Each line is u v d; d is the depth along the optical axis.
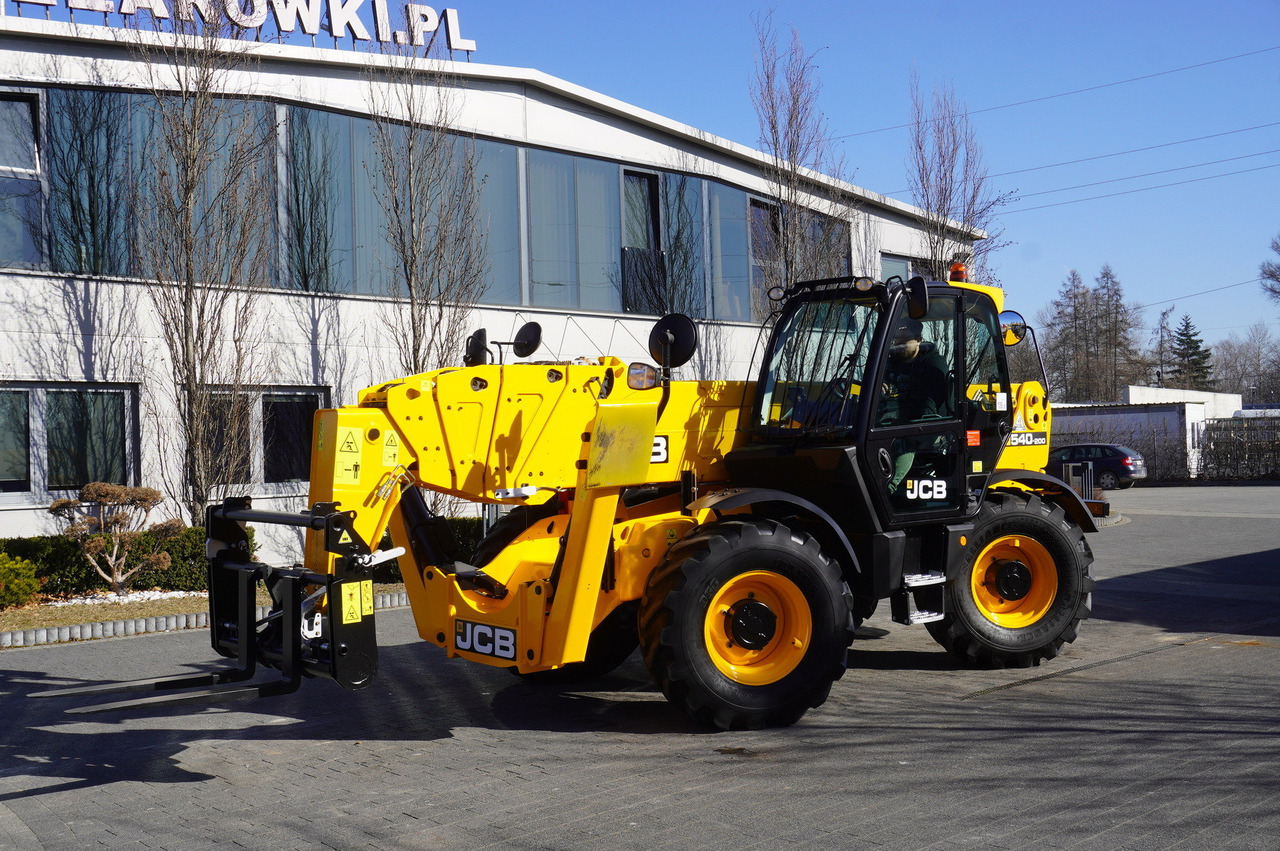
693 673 5.75
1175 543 15.96
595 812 4.55
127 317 12.25
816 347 6.89
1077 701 6.29
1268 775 4.75
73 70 12.05
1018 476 7.54
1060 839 4.05
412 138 13.82
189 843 4.32
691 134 17.11
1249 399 89.12
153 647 8.93
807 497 6.67
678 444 6.68
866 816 4.38
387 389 6.15
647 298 16.77
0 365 11.50
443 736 5.93
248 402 12.59
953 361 7.00
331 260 13.67
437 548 6.55
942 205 21.61
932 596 7.00
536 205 15.50
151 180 12.35
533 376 6.46
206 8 12.50
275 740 5.92
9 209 11.77
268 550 13.07
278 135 13.23
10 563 10.35
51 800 4.92
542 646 5.89
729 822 4.36
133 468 12.34
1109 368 76.38
